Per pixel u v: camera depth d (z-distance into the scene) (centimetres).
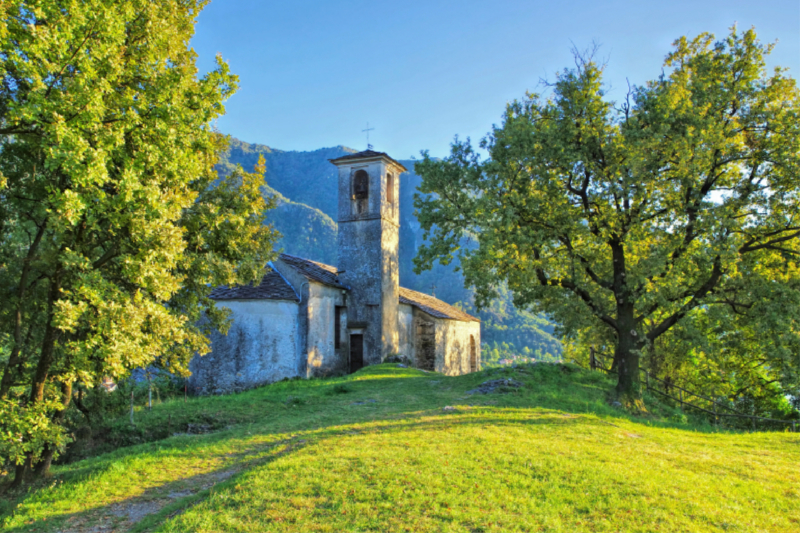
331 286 2555
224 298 2255
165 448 1091
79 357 816
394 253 2870
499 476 742
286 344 2273
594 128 1727
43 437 862
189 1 1125
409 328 3197
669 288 1661
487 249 1524
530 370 1934
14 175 962
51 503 771
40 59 740
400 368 2402
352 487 697
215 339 2245
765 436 1255
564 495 677
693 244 1783
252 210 1238
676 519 614
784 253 1819
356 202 2781
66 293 824
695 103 1656
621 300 1845
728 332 2048
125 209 845
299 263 2588
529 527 573
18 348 1002
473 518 592
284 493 688
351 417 1303
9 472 1030
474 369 3991
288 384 2052
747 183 1739
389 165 2848
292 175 19850
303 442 1015
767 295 1619
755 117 1683
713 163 1702
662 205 1797
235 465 925
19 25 739
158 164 908
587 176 1808
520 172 1731
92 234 1000
